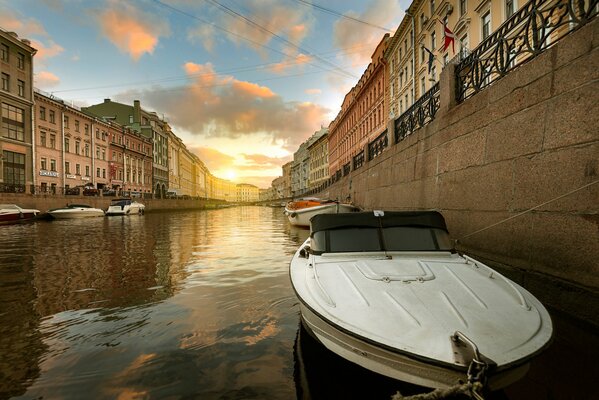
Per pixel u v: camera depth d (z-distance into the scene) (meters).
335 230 4.82
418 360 2.56
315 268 4.23
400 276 3.76
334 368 3.46
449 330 2.76
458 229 7.53
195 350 3.94
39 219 28.06
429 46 26.92
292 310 5.30
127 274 7.81
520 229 5.43
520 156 5.52
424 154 9.79
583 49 4.40
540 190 5.05
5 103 32.34
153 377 3.37
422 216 4.84
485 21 19.64
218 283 6.98
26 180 34.62
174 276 7.61
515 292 3.50
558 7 4.98
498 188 6.09
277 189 157.50
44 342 4.16
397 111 34.25
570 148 4.53
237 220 32.06
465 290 3.43
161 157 74.06
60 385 3.23
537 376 3.27
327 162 71.19
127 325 4.70
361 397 3.09
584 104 4.34
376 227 4.77
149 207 49.16
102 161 48.50
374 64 41.50
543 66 5.08
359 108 48.16
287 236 16.62
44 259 9.77
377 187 15.66
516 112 5.66
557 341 3.84
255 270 8.26
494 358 2.48
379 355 2.80
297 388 3.18
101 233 17.77
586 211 4.23
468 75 7.79
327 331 3.26
